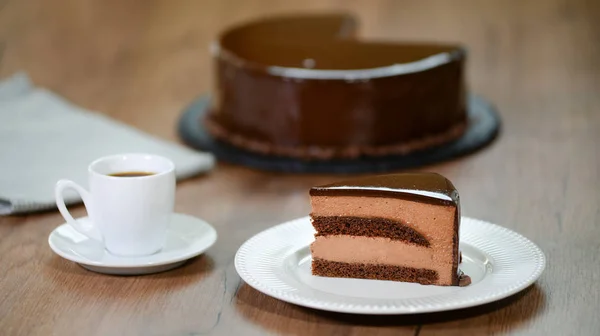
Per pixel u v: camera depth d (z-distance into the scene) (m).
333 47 1.43
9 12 1.92
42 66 1.66
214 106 1.39
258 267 0.98
